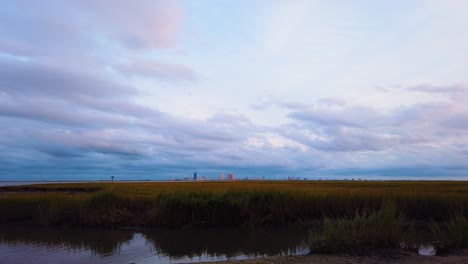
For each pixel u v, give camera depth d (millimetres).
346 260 12188
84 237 21266
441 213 24938
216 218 24812
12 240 20297
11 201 26797
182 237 21266
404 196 27328
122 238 20984
